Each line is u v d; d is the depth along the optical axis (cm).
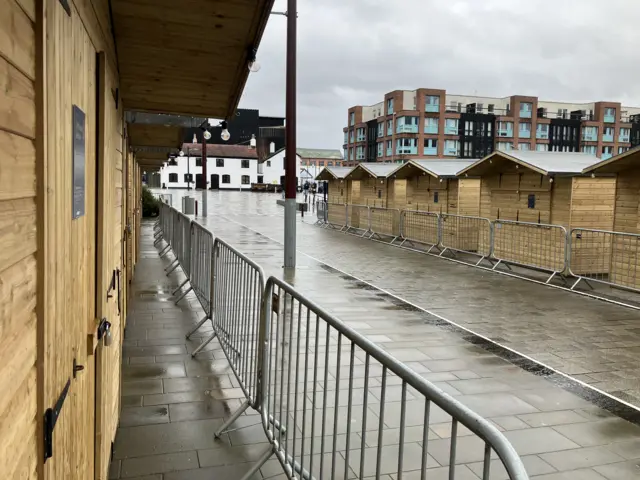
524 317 772
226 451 371
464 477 348
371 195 1969
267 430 351
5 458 111
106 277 306
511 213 1235
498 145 7425
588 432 415
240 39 402
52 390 156
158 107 620
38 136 136
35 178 135
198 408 437
